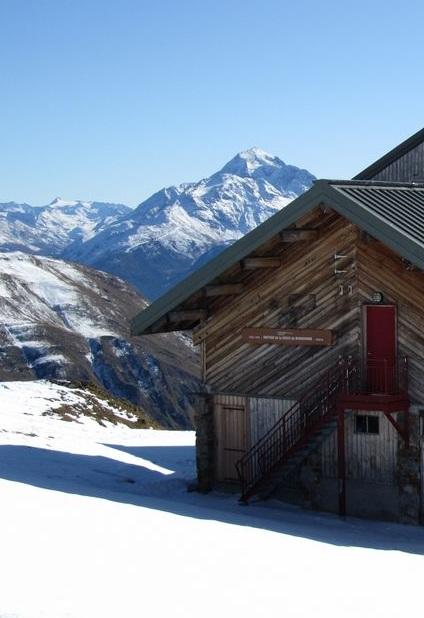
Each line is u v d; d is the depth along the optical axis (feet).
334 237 85.10
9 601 40.91
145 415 176.24
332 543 65.67
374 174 123.13
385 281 82.74
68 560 49.08
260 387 89.66
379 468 83.87
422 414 81.10
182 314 91.20
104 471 100.78
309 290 86.63
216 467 93.45
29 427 125.59
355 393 82.74
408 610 46.09
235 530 64.95
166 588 45.80
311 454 86.99
